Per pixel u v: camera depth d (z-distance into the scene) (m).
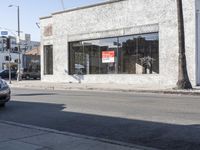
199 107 14.28
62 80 37.16
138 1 30.02
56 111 13.84
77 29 35.41
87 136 9.12
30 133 9.36
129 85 29.09
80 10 35.00
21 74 51.47
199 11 26.77
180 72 23.78
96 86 28.72
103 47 33.22
